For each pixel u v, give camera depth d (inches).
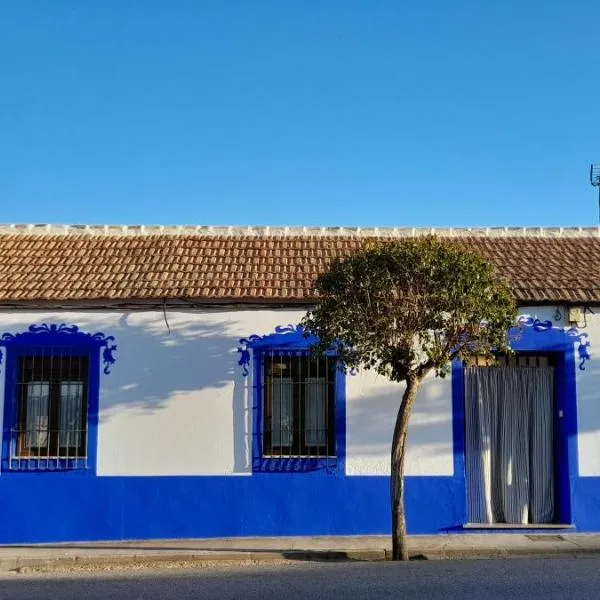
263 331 473.7
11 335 468.1
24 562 405.1
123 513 460.8
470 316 386.6
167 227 570.9
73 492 460.4
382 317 389.4
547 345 478.0
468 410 490.0
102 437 466.0
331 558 415.5
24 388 470.6
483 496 483.5
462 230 581.0
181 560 411.8
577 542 442.0
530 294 476.7
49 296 466.0
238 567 394.3
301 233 575.8
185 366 471.8
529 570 370.3
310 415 475.5
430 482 470.0
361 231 576.1
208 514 462.3
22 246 542.9
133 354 471.8
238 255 531.8
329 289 401.7
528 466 490.6
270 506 464.1
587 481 475.5
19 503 457.1
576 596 310.2
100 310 473.4
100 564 408.8
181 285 479.8
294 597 314.2
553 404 494.9
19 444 466.0
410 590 323.9
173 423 468.4
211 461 466.3
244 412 469.4
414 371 402.6
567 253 546.0
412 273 390.0
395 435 409.4
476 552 421.1
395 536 409.7
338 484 466.9
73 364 475.2
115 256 526.3
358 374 474.6
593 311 483.5
